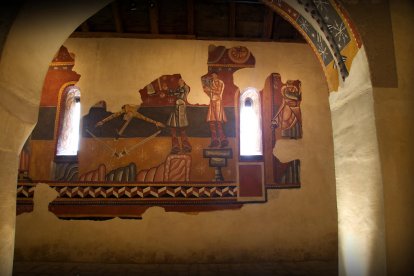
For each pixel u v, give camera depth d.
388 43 3.15
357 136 3.31
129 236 6.92
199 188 7.11
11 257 3.10
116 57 7.50
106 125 7.26
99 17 7.19
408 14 3.22
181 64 7.52
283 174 7.22
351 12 3.17
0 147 2.88
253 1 6.71
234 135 7.30
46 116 7.25
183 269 6.40
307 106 7.48
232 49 7.61
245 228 7.02
